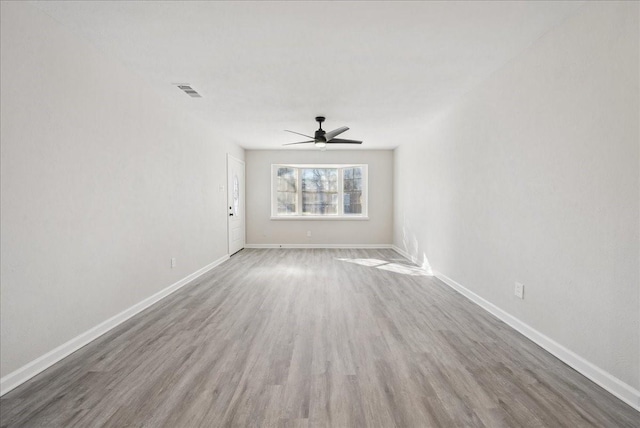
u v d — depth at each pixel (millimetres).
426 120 4746
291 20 2219
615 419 1579
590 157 1958
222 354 2244
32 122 2006
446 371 2020
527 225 2553
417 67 2951
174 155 3904
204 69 2988
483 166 3234
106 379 1930
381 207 7383
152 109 3412
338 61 2834
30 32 1987
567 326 2143
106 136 2691
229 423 1546
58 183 2203
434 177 4676
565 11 2086
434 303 3379
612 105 1812
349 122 4871
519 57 2666
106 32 2346
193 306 3291
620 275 1774
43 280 2086
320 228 7418
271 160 7309
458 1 2010
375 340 2473
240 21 2229
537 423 1550
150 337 2531
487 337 2529
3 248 1833
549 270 2311
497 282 2982
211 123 4914
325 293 3740
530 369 2047
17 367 1902
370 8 2086
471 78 3199
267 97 3736
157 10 2086
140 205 3189
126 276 2965
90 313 2504
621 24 1754
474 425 1535
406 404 1689
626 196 1738
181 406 1673
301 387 1844
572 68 2094
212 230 5211
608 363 1840
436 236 4578
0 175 1816
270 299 3520
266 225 7383
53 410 1642
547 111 2330
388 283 4199
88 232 2488
